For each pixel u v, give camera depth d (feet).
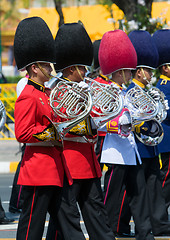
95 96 33.27
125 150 38.96
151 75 42.93
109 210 40.37
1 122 39.60
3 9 178.09
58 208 31.53
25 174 30.83
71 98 30.73
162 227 41.45
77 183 33.68
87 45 34.91
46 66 31.53
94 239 34.14
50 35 31.65
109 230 34.19
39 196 30.68
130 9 77.10
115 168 39.27
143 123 38.91
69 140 33.88
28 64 31.30
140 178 39.14
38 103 30.35
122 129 36.63
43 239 42.60
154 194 41.50
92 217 34.06
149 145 39.63
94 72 54.65
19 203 51.72
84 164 33.78
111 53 39.37
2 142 96.89
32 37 31.14
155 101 38.68
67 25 35.04
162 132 39.45
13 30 185.37
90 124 32.83
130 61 39.45
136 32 43.11
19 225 31.19
